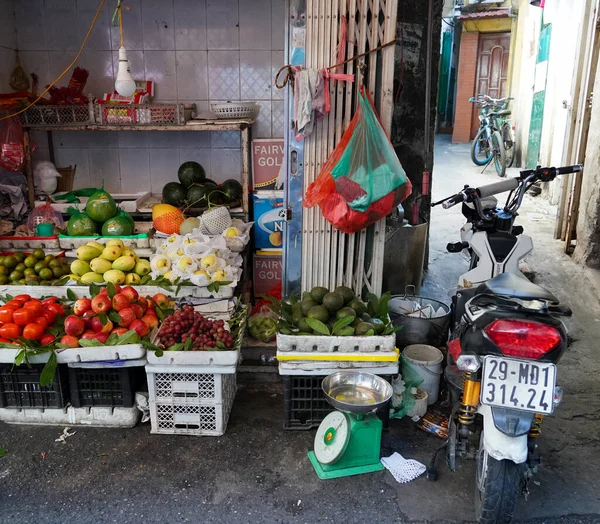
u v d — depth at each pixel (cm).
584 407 321
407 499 249
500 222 324
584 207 506
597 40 501
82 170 446
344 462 265
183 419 291
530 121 954
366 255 350
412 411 308
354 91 324
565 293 468
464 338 228
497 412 206
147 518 236
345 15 311
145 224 398
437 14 463
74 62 416
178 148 442
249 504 245
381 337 285
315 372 286
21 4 418
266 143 409
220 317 331
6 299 313
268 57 426
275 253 411
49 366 274
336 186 305
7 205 412
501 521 218
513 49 1208
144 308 311
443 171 988
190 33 422
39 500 246
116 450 280
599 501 249
